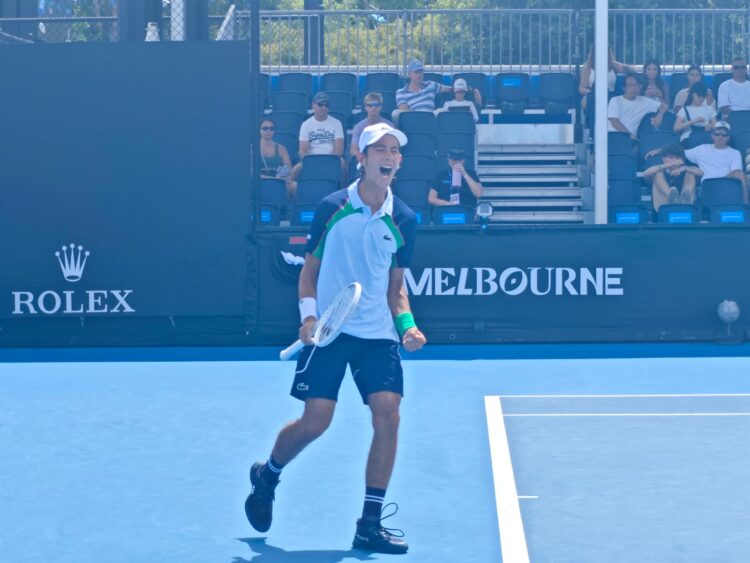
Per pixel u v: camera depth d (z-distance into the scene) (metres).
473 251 16.45
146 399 12.41
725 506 7.84
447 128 20.47
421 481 8.64
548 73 22.53
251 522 7.24
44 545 7.11
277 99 22.19
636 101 20.69
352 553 6.88
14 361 15.45
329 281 7.12
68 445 10.08
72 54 16.27
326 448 9.80
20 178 16.38
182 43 16.22
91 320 16.55
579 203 19.67
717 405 11.61
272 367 14.73
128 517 7.74
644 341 16.52
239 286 16.45
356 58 26.19
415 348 7.03
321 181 17.70
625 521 7.50
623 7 33.19
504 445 9.78
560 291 16.48
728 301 16.22
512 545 6.97
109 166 16.36
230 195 16.36
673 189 18.00
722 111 20.95
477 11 23.36
